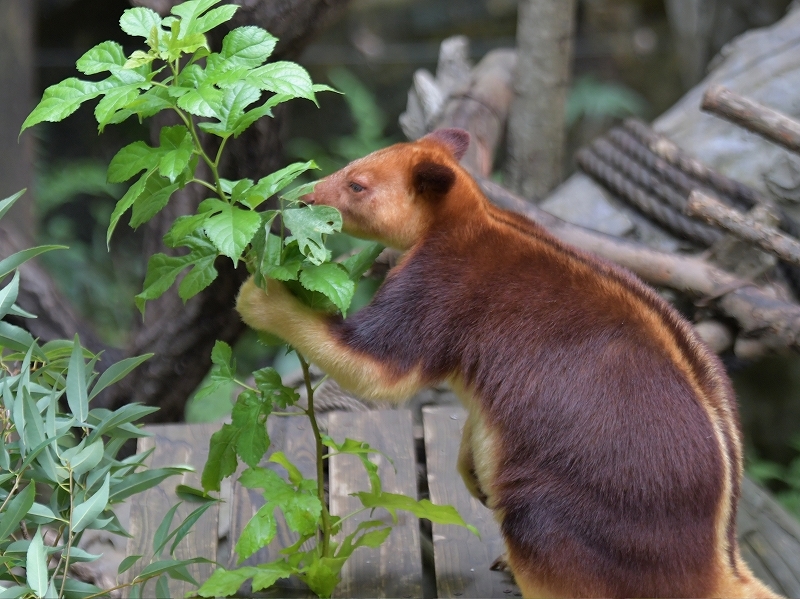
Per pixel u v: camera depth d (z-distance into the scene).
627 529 3.99
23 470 3.90
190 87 3.61
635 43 15.84
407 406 7.06
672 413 4.01
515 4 16.88
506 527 4.23
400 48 16.95
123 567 4.35
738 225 6.28
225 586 4.20
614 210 7.97
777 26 8.92
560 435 4.11
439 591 4.79
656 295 4.43
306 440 5.89
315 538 4.80
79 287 13.88
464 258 4.43
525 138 9.21
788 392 9.70
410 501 4.48
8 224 7.75
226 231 3.50
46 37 15.56
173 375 7.55
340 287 3.86
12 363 5.44
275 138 6.79
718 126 8.24
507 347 4.26
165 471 4.43
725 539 4.05
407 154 4.67
